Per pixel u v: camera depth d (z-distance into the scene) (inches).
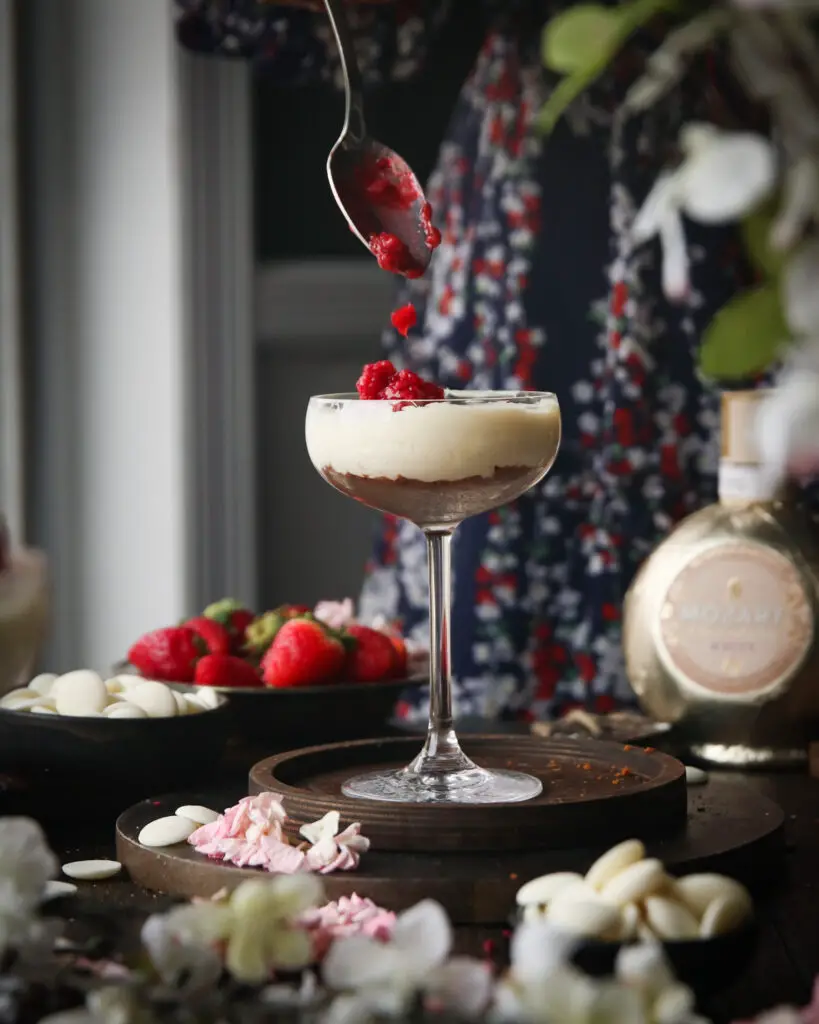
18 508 73.1
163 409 73.2
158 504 73.5
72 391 73.6
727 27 23.5
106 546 73.9
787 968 28.0
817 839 33.8
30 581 59.2
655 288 51.7
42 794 34.7
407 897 29.4
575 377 52.6
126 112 72.4
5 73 71.0
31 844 26.1
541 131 24.0
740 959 27.4
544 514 52.6
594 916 26.7
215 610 41.3
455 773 33.6
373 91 71.4
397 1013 24.2
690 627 39.3
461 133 54.6
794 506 39.9
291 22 50.9
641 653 39.9
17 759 34.5
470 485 33.5
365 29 51.5
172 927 25.4
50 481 73.9
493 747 35.9
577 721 40.1
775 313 22.6
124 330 73.2
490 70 53.2
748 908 27.7
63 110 72.6
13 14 70.9
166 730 34.5
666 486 51.9
